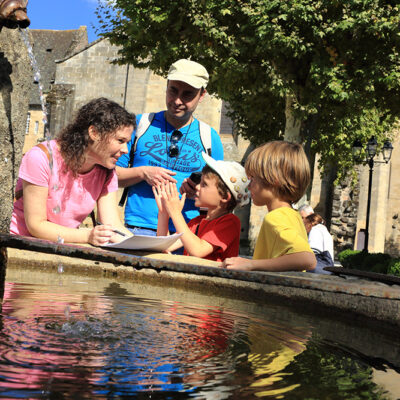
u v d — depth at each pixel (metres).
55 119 31.81
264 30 11.63
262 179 2.68
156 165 3.83
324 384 1.05
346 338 1.53
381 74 11.95
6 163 2.55
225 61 12.73
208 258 3.06
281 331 1.60
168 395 0.95
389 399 0.97
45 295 1.97
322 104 13.63
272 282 1.35
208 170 3.18
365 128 17.73
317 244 6.18
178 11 12.55
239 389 1.00
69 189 2.79
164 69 13.92
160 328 1.59
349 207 28.53
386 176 35.22
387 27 11.23
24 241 1.38
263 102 15.56
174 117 3.82
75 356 1.22
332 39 11.98
